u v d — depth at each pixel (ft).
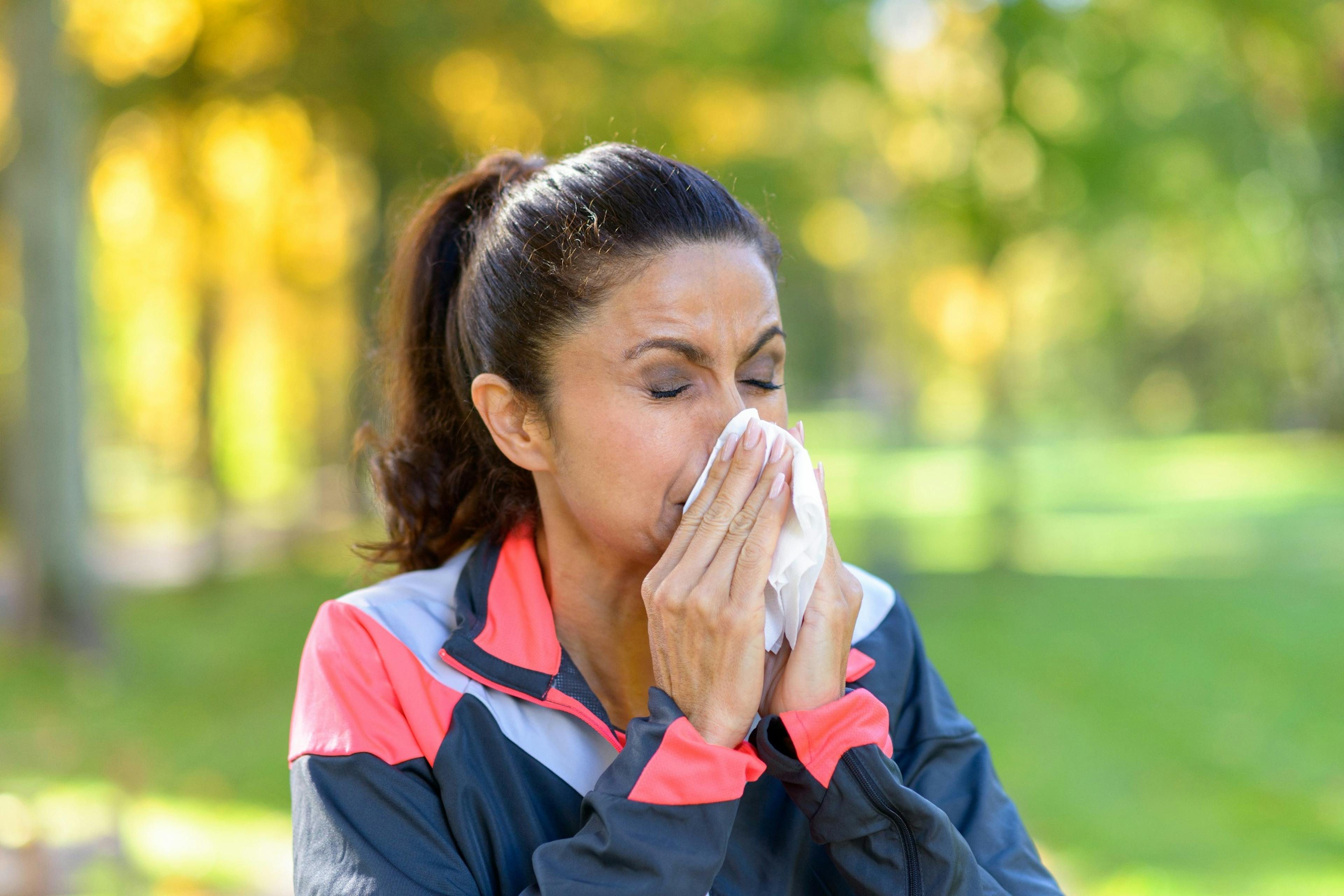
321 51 49.85
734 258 6.00
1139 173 54.03
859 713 5.80
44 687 36.52
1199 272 102.99
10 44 40.75
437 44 48.03
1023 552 63.87
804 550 5.75
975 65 51.75
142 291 74.84
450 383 7.03
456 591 6.44
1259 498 100.68
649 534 6.05
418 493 7.04
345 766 5.74
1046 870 6.55
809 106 55.93
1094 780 27.22
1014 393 61.87
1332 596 54.03
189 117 52.75
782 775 5.79
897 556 60.13
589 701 6.10
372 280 52.03
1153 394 151.33
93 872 17.38
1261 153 59.36
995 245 55.77
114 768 19.72
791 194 55.52
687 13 51.90
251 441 122.21
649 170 6.08
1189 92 55.72
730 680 5.67
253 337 94.94
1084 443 175.52
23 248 40.45
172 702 35.58
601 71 49.93
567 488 6.14
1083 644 44.57
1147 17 52.65
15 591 41.01
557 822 5.92
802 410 93.09
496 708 5.99
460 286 6.75
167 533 94.84
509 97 50.70
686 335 5.84
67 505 40.63
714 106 53.88
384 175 53.57
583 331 5.93
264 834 22.84
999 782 6.77
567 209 6.05
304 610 51.67
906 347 69.41
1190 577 60.13
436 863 5.61
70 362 41.14
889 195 57.93
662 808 5.41
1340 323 120.98
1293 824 23.97
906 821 5.67
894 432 72.28
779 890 6.09
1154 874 20.92
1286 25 55.36
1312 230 74.64
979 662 41.70
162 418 119.65
